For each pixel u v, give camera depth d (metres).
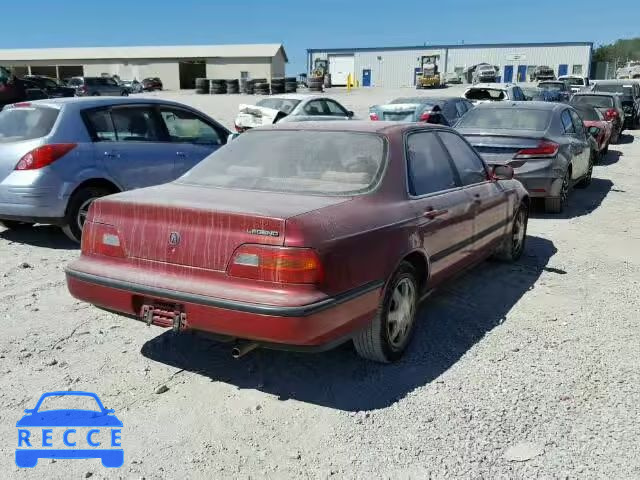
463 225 4.77
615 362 4.12
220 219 3.36
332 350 4.25
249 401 3.59
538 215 9.03
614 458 3.07
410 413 3.46
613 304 5.25
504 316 4.95
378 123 4.57
